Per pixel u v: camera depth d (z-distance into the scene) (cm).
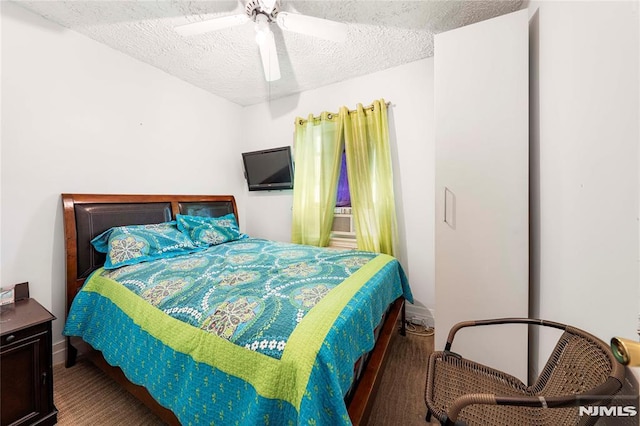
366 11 172
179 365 102
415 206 244
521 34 145
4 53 160
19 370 122
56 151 183
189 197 272
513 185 148
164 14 174
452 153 162
